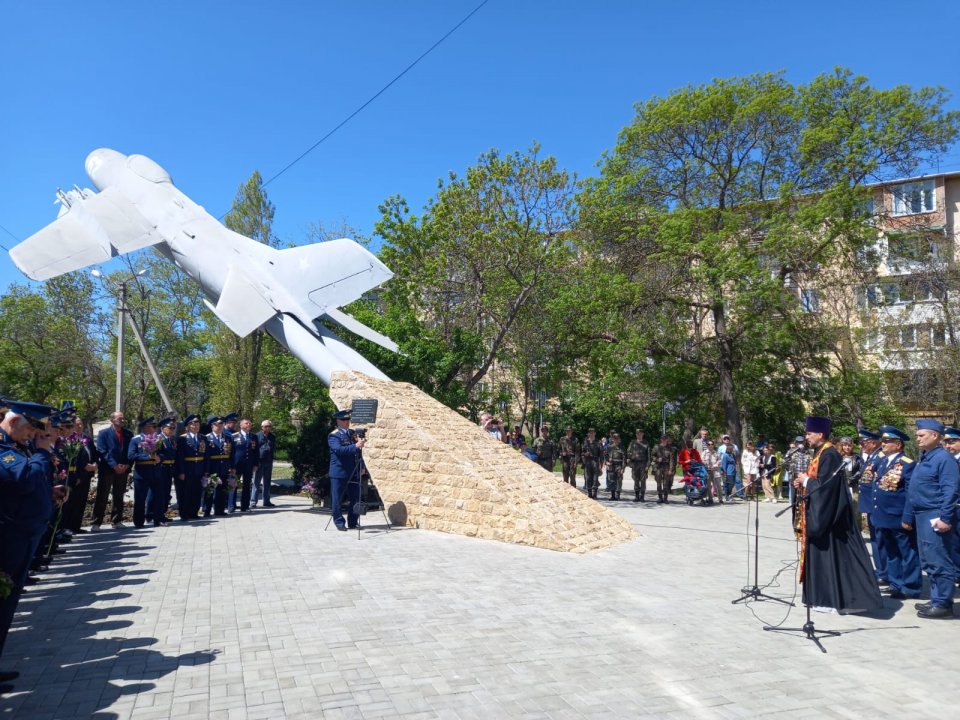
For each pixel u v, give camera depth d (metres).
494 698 4.64
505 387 26.69
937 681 5.12
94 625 6.20
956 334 22.58
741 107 21.48
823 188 21.33
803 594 6.95
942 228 23.81
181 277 38.62
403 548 9.95
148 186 17.62
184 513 12.98
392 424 12.25
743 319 21.30
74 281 35.69
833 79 21.47
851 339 22.72
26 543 5.21
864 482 9.02
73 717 4.28
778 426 26.58
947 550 7.00
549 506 11.29
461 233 20.66
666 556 9.98
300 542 10.38
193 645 5.67
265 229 27.62
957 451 8.30
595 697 4.70
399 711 4.41
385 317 19.75
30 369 35.47
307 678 4.96
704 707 4.57
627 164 23.81
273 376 22.38
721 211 21.83
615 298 20.77
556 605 7.05
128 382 35.81
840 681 5.10
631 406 26.05
